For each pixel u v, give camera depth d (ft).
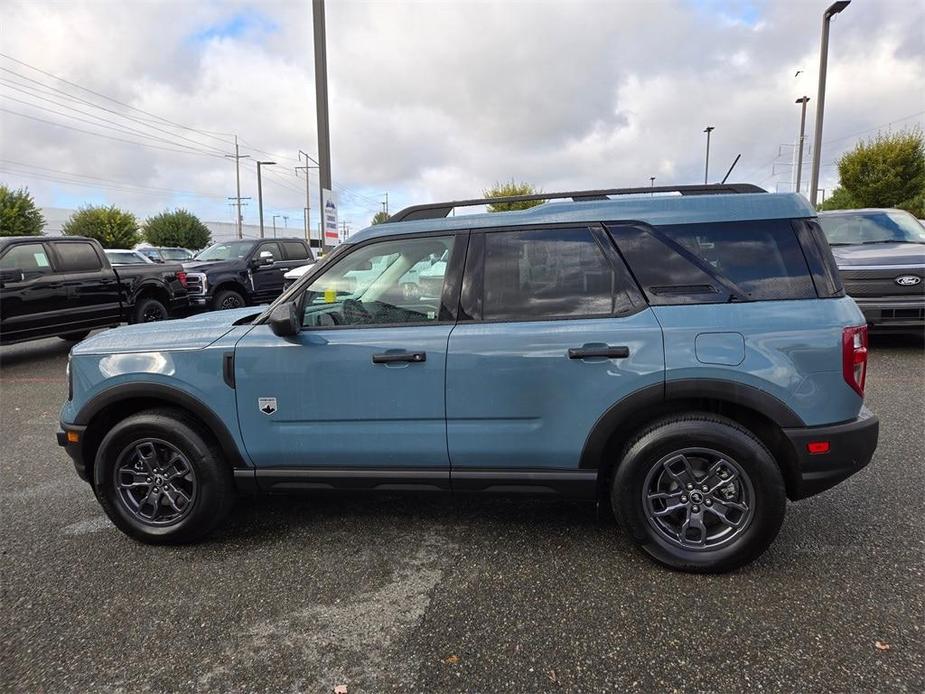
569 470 9.81
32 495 13.52
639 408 9.34
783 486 9.09
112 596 9.43
